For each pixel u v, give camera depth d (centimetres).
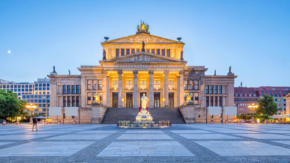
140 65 7919
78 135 3011
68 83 8975
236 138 2650
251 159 1565
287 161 1511
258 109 11575
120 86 7869
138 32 9088
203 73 8644
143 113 4681
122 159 1566
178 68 7931
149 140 2469
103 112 6744
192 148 1964
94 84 8644
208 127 4697
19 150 1886
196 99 8675
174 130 3791
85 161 1512
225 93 8981
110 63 7931
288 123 7425
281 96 15425
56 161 1512
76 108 6606
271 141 2397
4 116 8700
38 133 3356
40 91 18812
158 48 8731
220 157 1623
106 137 2759
